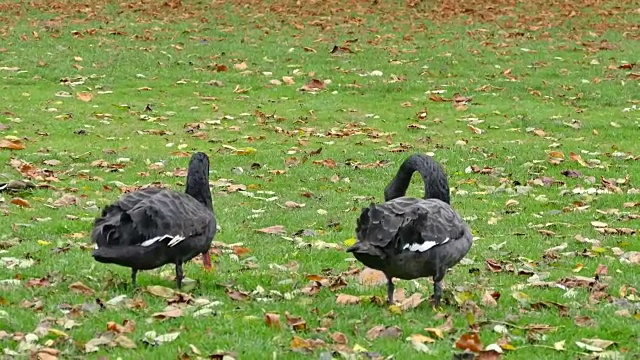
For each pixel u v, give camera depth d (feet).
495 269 34.42
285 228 40.52
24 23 97.96
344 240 38.47
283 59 84.89
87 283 30.86
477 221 42.32
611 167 53.67
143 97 71.82
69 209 42.55
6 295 29.19
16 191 45.34
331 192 47.85
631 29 99.71
